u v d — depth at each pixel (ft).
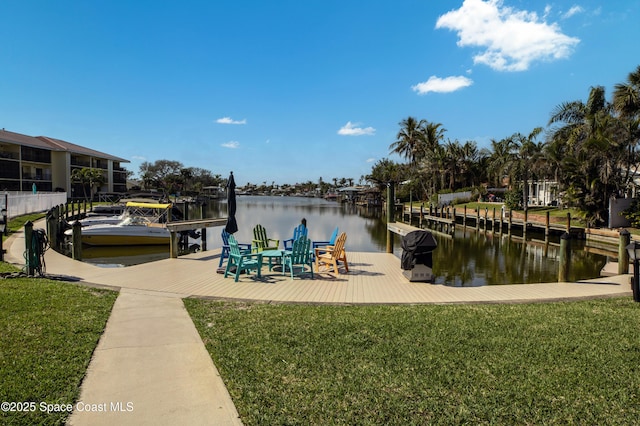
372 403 10.30
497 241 70.59
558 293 24.43
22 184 140.56
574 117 87.20
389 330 15.89
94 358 12.83
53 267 31.14
